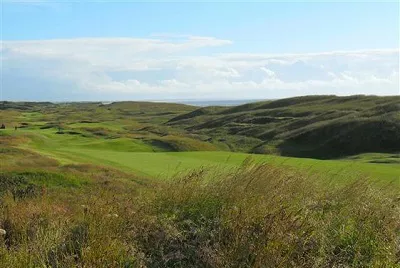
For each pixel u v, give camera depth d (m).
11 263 5.41
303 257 5.64
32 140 43.91
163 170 21.20
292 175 8.26
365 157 42.34
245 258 5.40
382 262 5.77
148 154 30.30
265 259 5.30
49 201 10.89
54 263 5.53
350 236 6.36
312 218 6.72
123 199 8.33
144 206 7.24
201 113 109.38
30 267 5.33
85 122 95.94
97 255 5.51
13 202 10.48
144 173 20.25
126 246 5.89
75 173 18.12
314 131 57.09
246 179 7.52
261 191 7.20
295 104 92.75
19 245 6.21
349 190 8.01
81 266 5.34
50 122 94.81
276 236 5.60
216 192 7.18
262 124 75.19
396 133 49.56
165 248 6.10
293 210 6.73
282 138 59.16
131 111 161.75
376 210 7.10
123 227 6.51
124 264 5.59
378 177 15.87
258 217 6.09
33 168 18.41
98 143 47.22
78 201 11.60
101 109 171.25
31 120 105.31
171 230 6.34
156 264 5.74
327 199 7.80
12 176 17.08
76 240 6.05
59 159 23.70
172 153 31.38
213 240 6.03
